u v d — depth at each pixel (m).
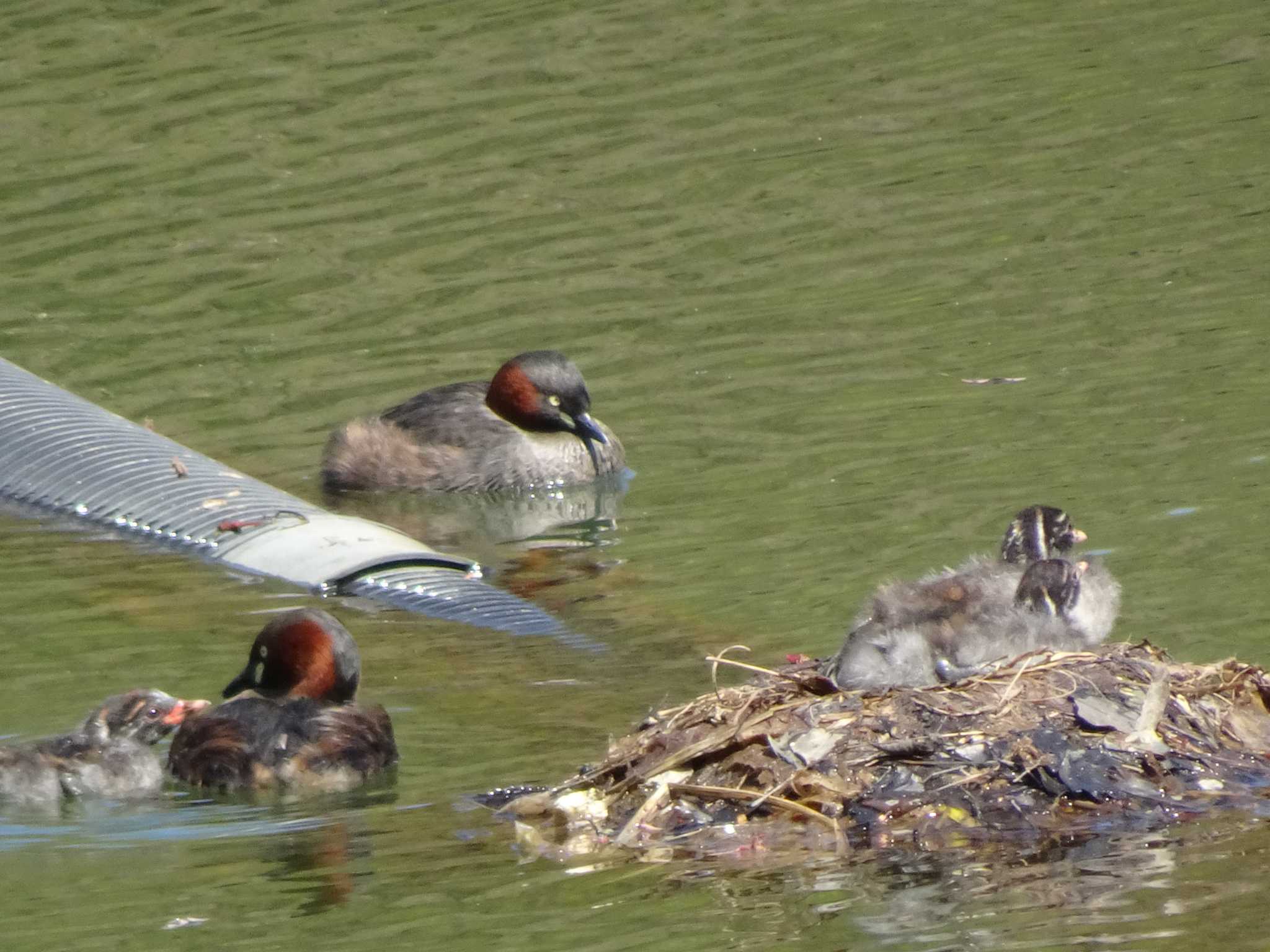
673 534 16.62
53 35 29.53
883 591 13.40
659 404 19.52
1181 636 13.52
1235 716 11.44
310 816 11.36
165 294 22.77
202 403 20.39
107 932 9.91
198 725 12.08
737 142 25.83
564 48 28.67
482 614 15.17
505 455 18.77
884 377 19.50
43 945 9.81
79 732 12.05
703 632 14.43
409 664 14.13
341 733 11.90
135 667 14.07
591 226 23.88
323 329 21.88
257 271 23.17
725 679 13.52
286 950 9.63
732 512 16.89
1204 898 9.69
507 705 13.20
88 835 11.19
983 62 27.83
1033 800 10.77
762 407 19.14
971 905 9.77
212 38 29.23
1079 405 18.25
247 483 18.33
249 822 11.34
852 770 10.99
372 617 15.26
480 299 22.27
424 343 21.42
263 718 12.02
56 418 19.56
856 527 16.17
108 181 25.39
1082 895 9.82
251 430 19.81
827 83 27.36
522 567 16.33
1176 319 20.09
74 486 18.27
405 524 18.00
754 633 14.35
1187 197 23.34
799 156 25.36
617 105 26.89
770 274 22.38
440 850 10.78
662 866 10.42
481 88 27.52
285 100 27.27
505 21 29.58
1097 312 20.52
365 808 11.48
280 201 24.72
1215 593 14.20
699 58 28.36
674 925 9.74
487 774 11.95
